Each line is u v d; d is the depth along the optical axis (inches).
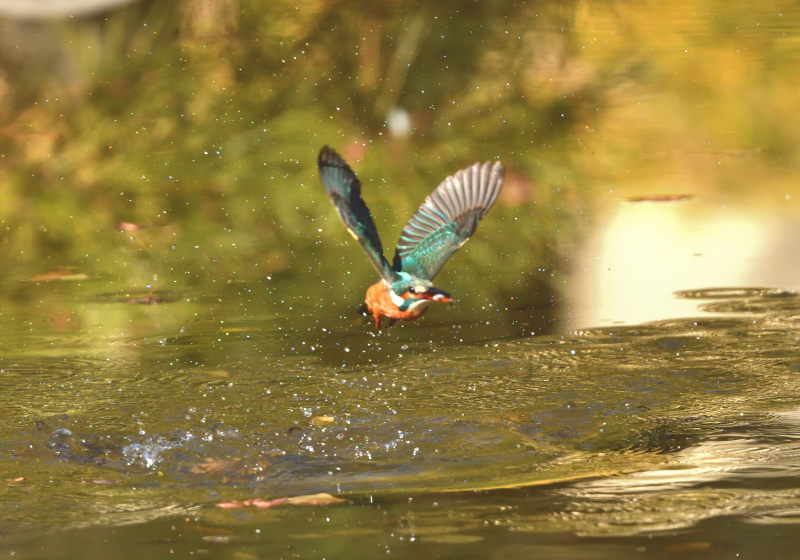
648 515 204.7
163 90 637.3
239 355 357.7
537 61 687.1
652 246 511.2
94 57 657.0
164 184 583.2
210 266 501.4
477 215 238.7
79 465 251.1
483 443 262.5
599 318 401.4
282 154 593.3
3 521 211.9
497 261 497.0
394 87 639.1
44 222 551.5
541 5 695.1
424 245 237.1
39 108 650.2
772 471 230.2
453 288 458.6
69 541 198.8
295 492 228.1
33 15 651.5
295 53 658.8
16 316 419.8
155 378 330.3
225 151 600.4
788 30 743.7
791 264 473.7
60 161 602.2
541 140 629.3
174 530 203.8
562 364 337.7
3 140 617.3
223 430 275.7
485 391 309.9
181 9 676.1
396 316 216.7
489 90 652.7
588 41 726.5
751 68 723.4
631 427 273.0
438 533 197.6
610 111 675.4
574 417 283.4
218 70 651.5
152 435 271.7
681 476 229.6
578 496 217.8
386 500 219.6
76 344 376.5
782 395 297.9
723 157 646.5
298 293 453.1
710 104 697.0
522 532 197.3
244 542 196.1
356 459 252.8
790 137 669.9
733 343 357.1
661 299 426.9
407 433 271.0
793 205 570.6
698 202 581.9
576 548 188.1
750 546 186.7
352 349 363.6
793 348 347.9
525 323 397.1
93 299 447.2
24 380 329.7
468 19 677.3
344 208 209.2
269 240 532.4
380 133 615.8
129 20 669.3
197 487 234.5
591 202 579.8
